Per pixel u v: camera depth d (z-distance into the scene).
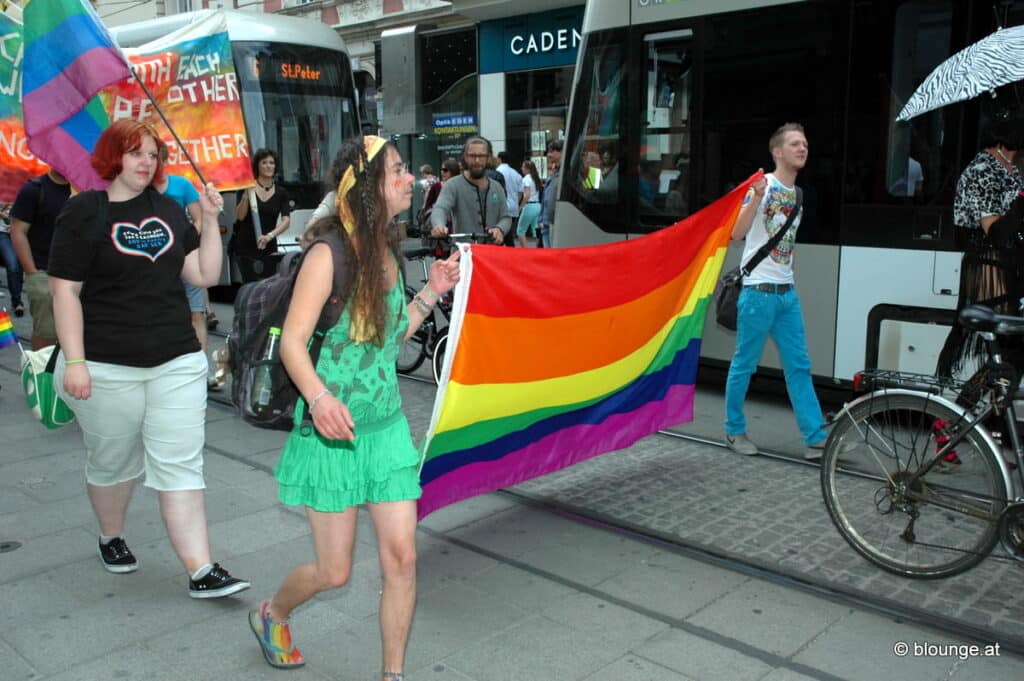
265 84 11.76
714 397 7.05
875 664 3.19
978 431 3.59
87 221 3.33
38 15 4.01
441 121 20.73
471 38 19.66
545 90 18.03
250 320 2.75
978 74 4.21
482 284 3.68
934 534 3.97
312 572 2.88
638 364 4.79
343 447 2.71
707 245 4.93
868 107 5.93
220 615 3.58
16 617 3.57
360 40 23.42
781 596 3.72
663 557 4.12
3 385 7.51
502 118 18.97
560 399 4.33
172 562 4.08
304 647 3.35
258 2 26.00
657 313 4.76
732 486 5.02
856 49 5.95
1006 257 4.89
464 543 4.31
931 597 3.69
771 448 5.70
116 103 4.89
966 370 5.17
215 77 5.07
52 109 4.07
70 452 5.71
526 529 4.48
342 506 2.71
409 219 17.95
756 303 5.25
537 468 4.46
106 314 3.44
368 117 14.05
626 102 7.36
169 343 3.52
